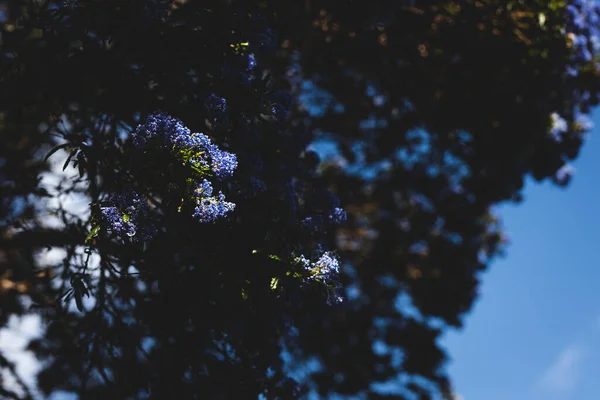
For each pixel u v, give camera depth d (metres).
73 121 6.29
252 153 5.52
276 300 5.56
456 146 9.68
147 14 5.51
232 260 5.16
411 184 10.34
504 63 8.17
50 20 5.67
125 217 4.61
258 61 6.33
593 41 8.61
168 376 6.14
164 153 4.52
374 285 11.06
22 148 8.52
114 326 6.17
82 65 5.80
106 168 5.58
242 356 6.10
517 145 9.11
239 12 5.63
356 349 10.73
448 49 8.11
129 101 5.70
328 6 7.15
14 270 7.27
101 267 5.76
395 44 8.02
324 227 6.07
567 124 9.34
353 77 9.17
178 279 5.62
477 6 7.74
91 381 7.53
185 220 5.09
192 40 5.54
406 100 9.19
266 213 5.34
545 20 7.79
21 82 6.14
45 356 7.88
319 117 9.52
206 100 5.22
